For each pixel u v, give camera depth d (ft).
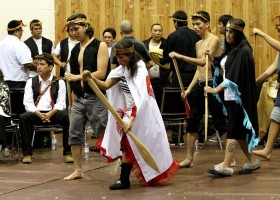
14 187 20.26
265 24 34.81
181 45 29.53
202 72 23.25
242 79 21.26
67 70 28.60
